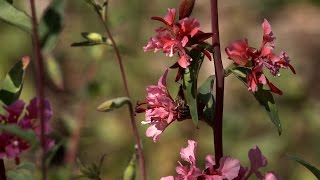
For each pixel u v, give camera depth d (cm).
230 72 307
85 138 378
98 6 340
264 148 677
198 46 296
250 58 300
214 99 317
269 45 308
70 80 595
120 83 545
